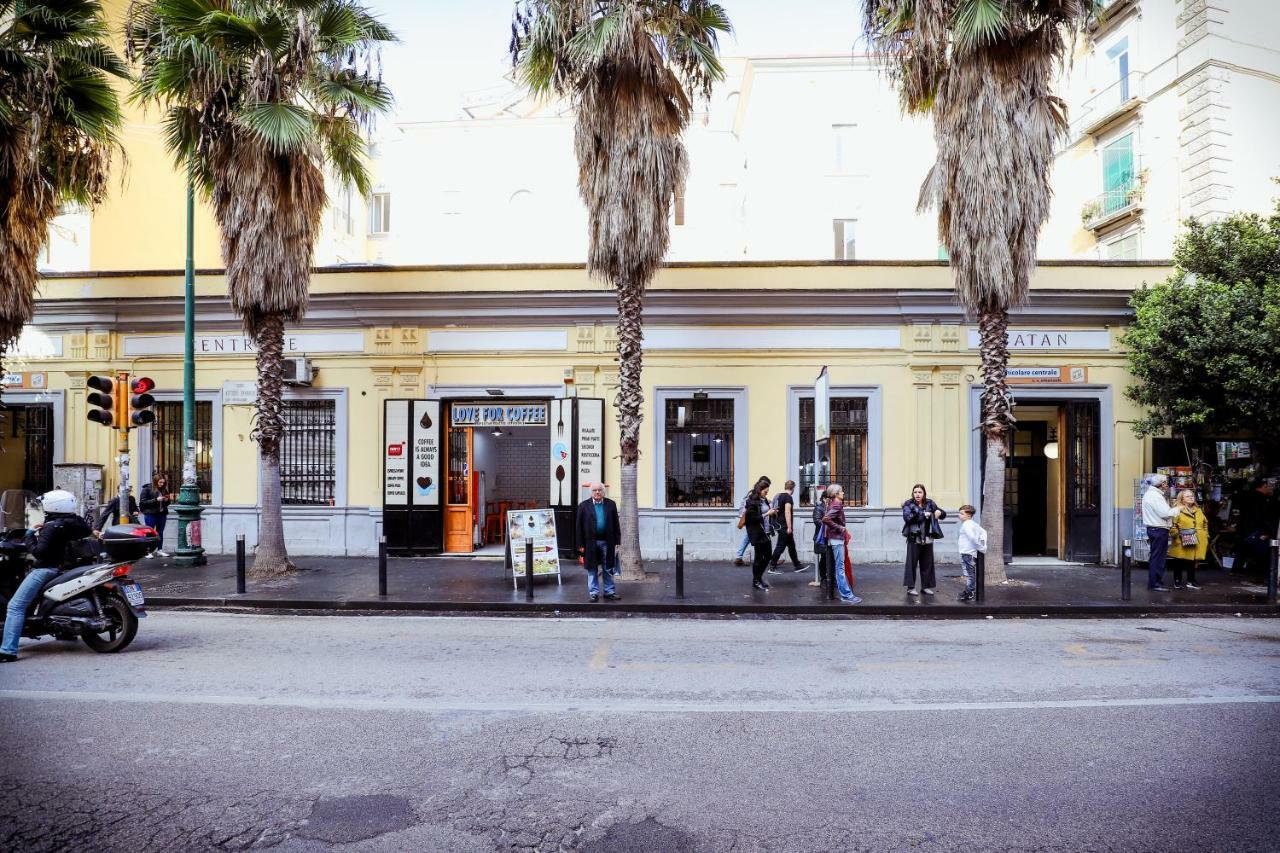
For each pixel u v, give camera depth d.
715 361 14.66
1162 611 10.12
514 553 11.22
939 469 14.41
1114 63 21.55
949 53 11.66
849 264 14.59
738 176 24.45
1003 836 3.71
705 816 3.92
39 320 15.27
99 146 12.48
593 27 10.66
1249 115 18.66
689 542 14.50
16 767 4.50
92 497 14.75
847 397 14.63
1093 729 5.26
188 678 6.52
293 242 11.88
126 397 13.30
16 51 10.73
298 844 3.61
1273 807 4.04
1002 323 11.80
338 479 14.91
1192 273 13.58
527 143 26.39
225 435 15.15
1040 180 11.20
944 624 9.36
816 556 12.01
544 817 3.90
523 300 14.60
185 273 14.05
